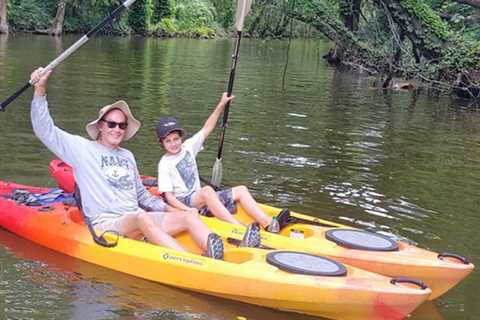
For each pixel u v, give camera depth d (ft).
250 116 33.42
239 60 70.54
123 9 15.38
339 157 25.14
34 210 15.03
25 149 22.31
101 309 11.41
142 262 12.80
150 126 28.17
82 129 26.71
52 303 11.51
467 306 12.66
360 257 12.99
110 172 13.82
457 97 51.11
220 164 18.30
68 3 95.40
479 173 23.82
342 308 11.50
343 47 63.00
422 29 52.65
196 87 43.16
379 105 42.04
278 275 11.75
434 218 18.07
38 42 72.74
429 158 26.09
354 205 18.85
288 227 14.69
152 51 74.79
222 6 130.93
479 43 50.62
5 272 12.71
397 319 11.59
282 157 24.45
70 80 41.83
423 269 12.67
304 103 40.14
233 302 12.10
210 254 12.67
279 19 71.51
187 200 15.40
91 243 13.46
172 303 11.88
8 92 34.09
